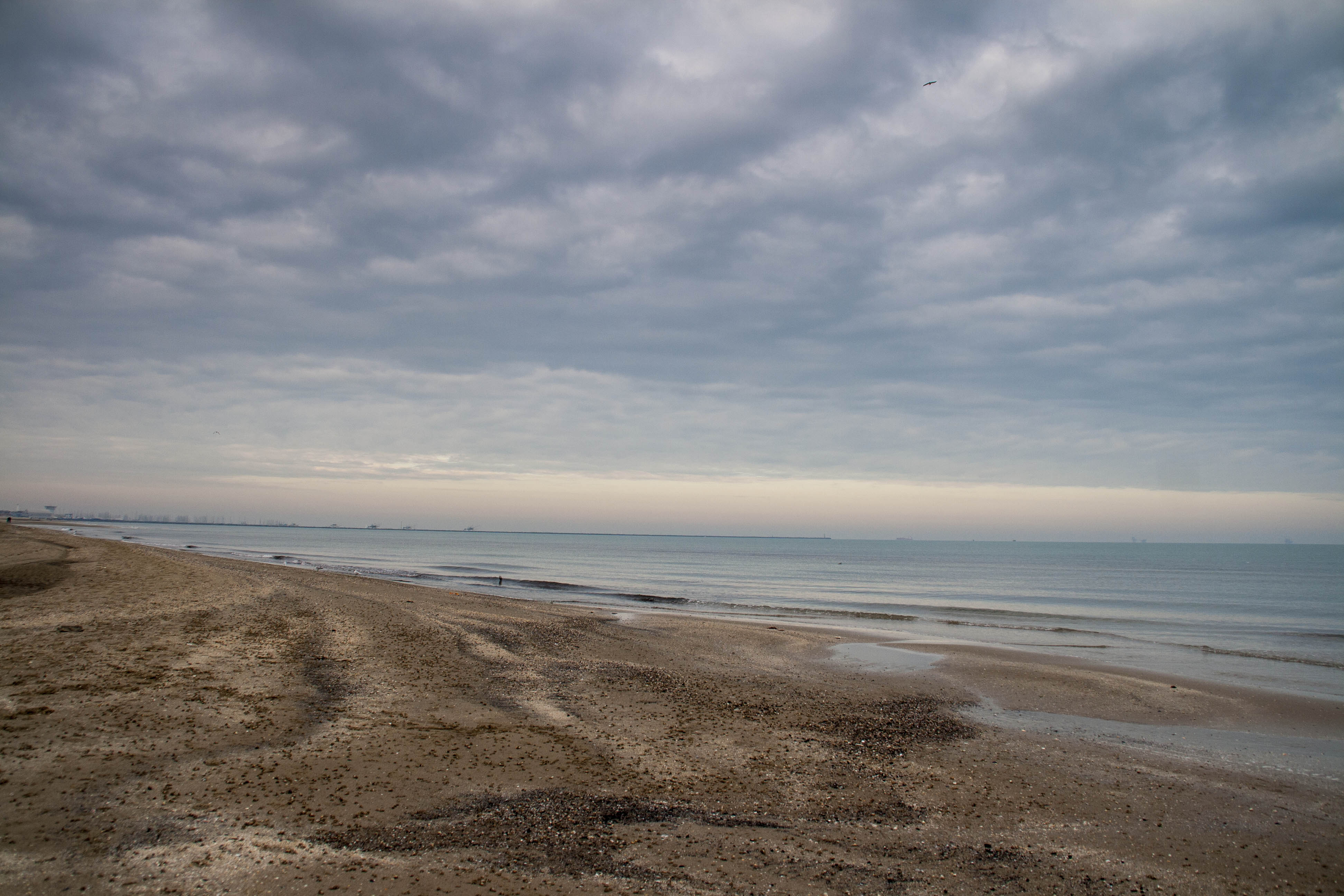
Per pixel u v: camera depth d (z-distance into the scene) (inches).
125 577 1113.4
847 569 4030.5
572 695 636.7
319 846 307.7
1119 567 4766.2
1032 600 2128.4
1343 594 2485.2
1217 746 567.2
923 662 928.9
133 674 543.2
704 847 334.6
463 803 368.8
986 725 610.5
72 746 388.8
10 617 730.2
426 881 282.8
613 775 425.1
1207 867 346.3
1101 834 380.2
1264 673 907.4
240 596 1035.3
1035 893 310.0
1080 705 701.3
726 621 1347.2
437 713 534.6
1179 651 1103.6
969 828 379.9
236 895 262.4
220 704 493.0
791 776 447.5
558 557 5167.3
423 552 5103.3
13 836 288.8
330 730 465.1
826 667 871.7
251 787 363.3
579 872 300.7
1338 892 327.3
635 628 1133.7
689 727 550.6
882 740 546.9
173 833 305.7
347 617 957.8
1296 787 471.5
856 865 325.7
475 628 984.9
